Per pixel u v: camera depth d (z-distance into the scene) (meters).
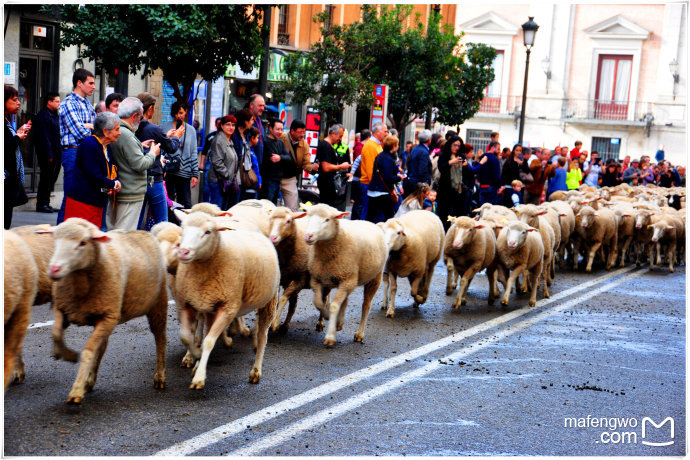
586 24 44.28
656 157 39.31
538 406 6.67
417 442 5.64
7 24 15.82
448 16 45.12
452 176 16.33
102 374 6.65
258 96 12.79
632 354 8.69
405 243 9.70
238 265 6.33
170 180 12.00
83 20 13.84
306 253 8.55
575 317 10.53
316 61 21.38
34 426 5.39
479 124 46.03
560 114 44.75
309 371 7.18
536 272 11.21
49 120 14.27
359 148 16.91
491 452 5.57
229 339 7.80
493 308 10.82
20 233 6.31
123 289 5.91
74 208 8.52
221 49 14.75
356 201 15.41
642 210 16.14
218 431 5.54
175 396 6.22
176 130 10.64
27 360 6.82
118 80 20.12
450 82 26.72
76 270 5.60
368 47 22.84
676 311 11.45
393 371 7.37
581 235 15.21
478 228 10.48
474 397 6.77
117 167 9.17
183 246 6.02
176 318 8.76
